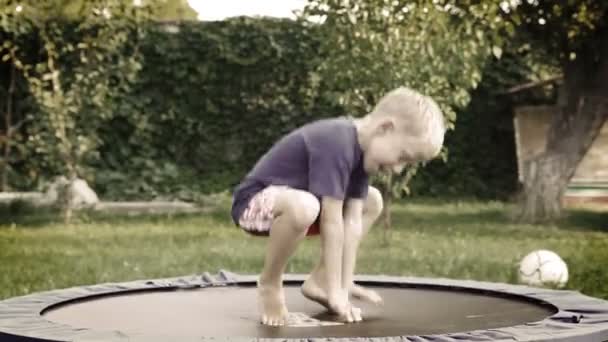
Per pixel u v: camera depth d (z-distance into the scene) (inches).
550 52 367.2
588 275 230.8
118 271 243.1
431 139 90.3
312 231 98.4
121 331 83.3
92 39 349.4
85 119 352.5
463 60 262.1
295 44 421.4
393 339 77.5
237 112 425.4
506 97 431.8
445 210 401.1
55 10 371.2
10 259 263.9
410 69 252.7
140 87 416.5
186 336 79.5
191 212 382.3
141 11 354.3
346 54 258.5
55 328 83.3
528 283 213.6
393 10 256.2
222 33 419.8
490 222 360.5
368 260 258.8
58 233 319.6
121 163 414.9
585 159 409.7
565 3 342.6
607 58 354.9
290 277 132.1
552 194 363.3
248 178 96.9
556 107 374.6
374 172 95.9
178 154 423.2
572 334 80.9
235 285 128.3
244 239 307.0
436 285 123.6
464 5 291.0
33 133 370.0
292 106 424.5
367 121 94.2
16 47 355.9
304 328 90.4
